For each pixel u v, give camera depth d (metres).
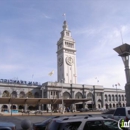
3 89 88.25
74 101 73.50
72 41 124.19
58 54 125.75
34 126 17.00
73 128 9.09
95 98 110.19
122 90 129.12
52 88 96.25
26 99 61.03
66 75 115.25
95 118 9.99
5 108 85.56
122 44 47.84
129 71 47.53
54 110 82.94
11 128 11.72
